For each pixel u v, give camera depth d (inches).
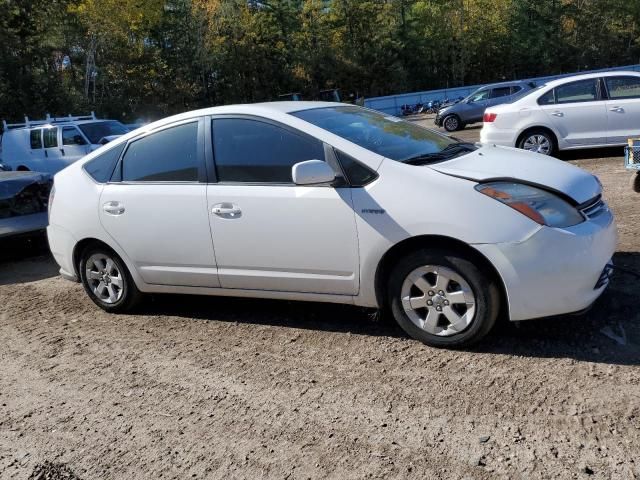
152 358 172.7
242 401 143.1
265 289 175.6
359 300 162.9
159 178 188.7
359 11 2288.4
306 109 180.5
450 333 152.6
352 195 156.1
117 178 198.1
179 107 2001.7
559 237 141.0
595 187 159.2
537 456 111.5
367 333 171.8
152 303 217.5
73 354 181.9
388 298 160.4
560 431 118.0
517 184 148.8
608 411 122.3
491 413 126.5
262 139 171.9
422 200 148.3
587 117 408.8
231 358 166.7
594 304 170.6
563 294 142.6
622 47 2482.8
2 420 146.8
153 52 1934.1
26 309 230.2
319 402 138.8
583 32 2450.8
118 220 194.1
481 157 166.9
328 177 153.0
